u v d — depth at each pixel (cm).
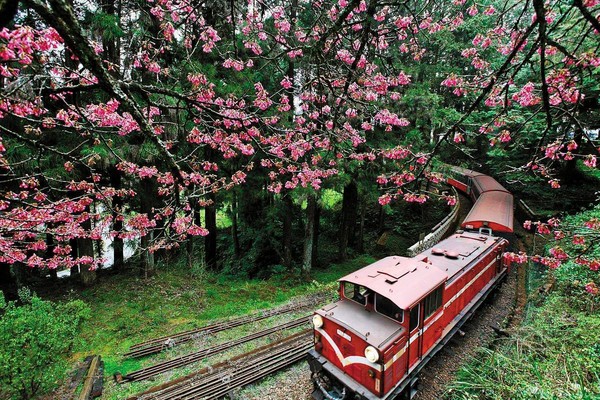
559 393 404
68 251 577
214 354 744
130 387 634
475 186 1797
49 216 500
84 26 743
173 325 913
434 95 1117
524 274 1089
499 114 355
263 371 646
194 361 718
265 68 1046
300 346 741
